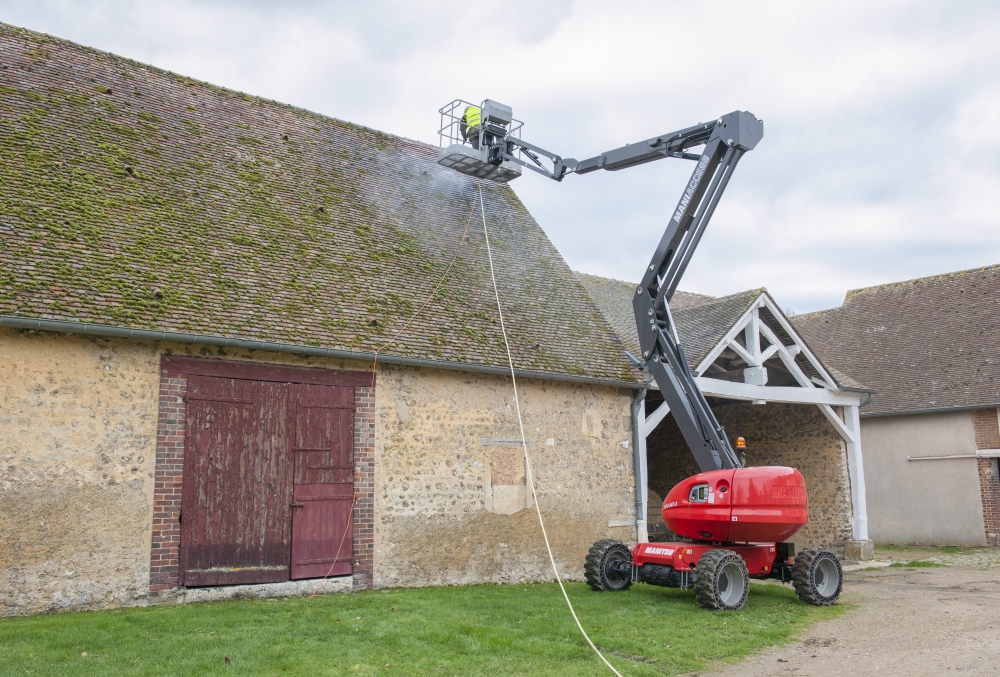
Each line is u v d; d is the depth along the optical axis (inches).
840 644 297.7
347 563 399.9
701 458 389.7
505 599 377.1
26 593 317.7
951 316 849.5
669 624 321.7
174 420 361.1
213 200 452.4
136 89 499.8
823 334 953.5
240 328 377.4
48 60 476.1
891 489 792.9
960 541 738.2
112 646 264.8
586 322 553.0
